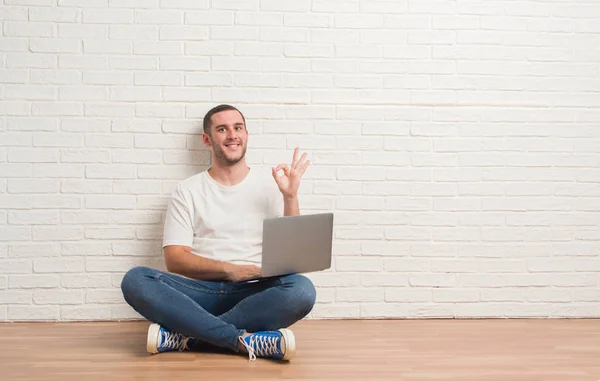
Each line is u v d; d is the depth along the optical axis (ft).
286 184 9.72
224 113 10.00
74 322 10.84
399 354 8.95
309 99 11.09
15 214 10.74
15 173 10.73
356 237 11.19
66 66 10.77
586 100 11.32
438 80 11.25
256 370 8.09
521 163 11.37
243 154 10.10
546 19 11.37
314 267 9.16
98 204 10.87
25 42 10.70
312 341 9.66
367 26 11.14
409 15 11.20
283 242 8.71
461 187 11.30
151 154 10.92
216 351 9.04
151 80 10.88
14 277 10.75
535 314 11.41
